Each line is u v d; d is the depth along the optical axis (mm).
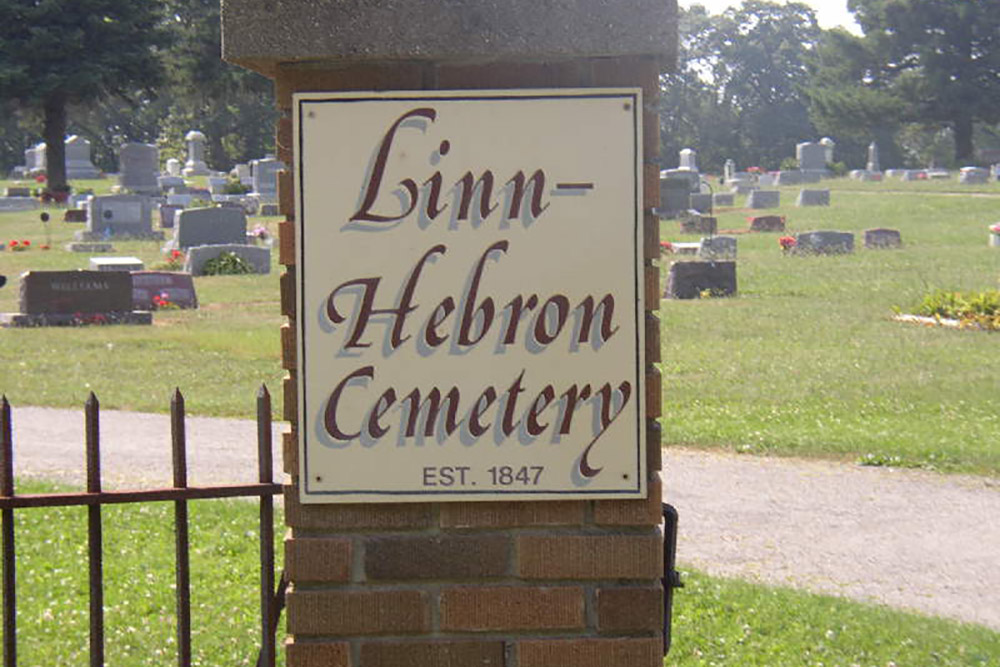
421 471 3236
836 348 17641
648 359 3273
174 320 20844
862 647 6137
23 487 9234
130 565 7469
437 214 3211
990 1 73312
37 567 7430
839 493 9656
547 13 3158
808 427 12219
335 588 3262
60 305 20062
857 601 6980
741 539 8352
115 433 11578
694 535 8438
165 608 6703
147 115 92000
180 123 88188
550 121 3199
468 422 3234
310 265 3209
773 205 48531
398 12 3150
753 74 105250
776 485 9914
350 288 3217
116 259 27094
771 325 20031
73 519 8477
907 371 15586
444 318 3225
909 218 42062
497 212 3211
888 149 94625
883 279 26062
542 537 3250
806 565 7762
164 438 11359
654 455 3289
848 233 32156
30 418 12328
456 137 3199
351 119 3193
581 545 3252
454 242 3215
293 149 3195
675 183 43406
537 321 3225
